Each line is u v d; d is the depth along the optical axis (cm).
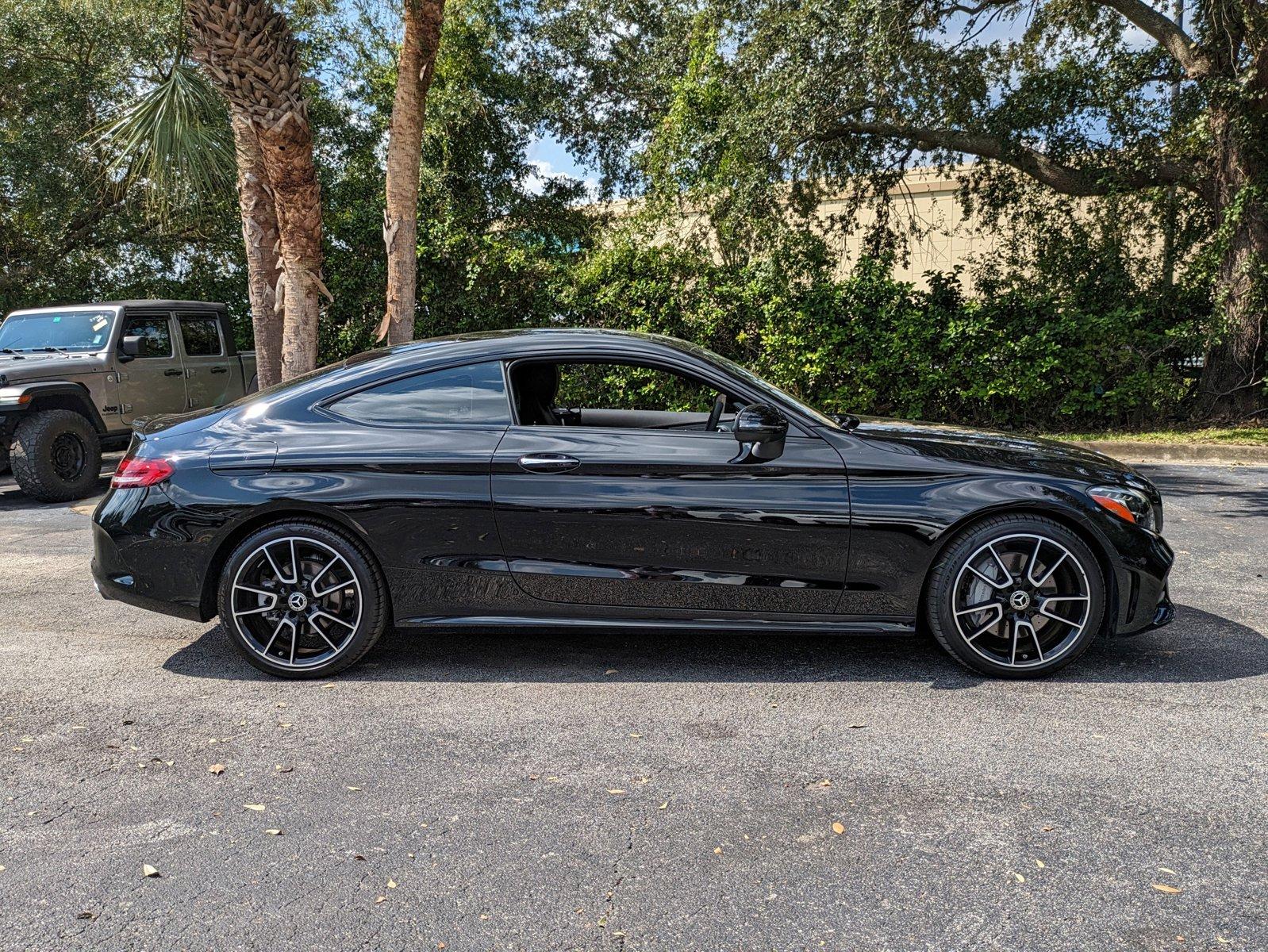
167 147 1115
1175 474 964
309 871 263
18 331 969
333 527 405
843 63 1173
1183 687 390
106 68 1522
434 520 399
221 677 421
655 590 401
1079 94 1320
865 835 279
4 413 848
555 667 428
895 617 401
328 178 1552
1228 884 251
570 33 1812
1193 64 1204
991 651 403
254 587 408
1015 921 236
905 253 1527
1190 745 336
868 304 1227
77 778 321
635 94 1892
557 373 441
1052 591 396
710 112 1286
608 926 237
